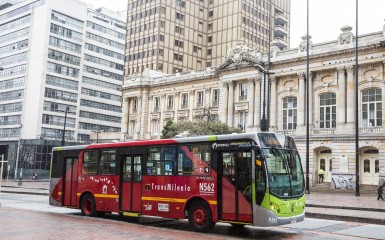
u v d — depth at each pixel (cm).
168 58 8631
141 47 8769
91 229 1573
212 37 9438
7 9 9700
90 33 9838
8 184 5731
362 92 4516
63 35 9144
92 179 2073
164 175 1772
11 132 8962
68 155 2231
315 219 2144
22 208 2402
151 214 1792
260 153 1491
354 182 4359
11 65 9306
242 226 1791
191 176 1677
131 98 6931
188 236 1462
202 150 1664
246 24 9231
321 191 4475
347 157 4469
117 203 1931
